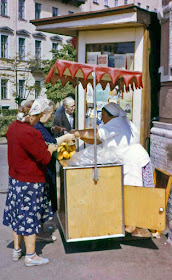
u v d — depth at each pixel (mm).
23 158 3451
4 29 33281
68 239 3621
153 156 4906
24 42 35938
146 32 5102
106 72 3594
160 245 4145
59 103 23641
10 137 3531
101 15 5043
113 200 3682
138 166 4125
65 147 4191
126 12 4789
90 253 3938
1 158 11445
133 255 3879
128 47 5324
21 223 3510
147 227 3785
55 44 39531
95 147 3537
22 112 3547
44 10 37406
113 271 3516
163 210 3709
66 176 3545
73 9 40688
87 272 3500
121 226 3738
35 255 3648
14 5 34281
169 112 4559
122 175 3676
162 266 3625
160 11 4559
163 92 4746
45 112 3855
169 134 4371
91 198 3623
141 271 3520
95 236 3686
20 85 35562
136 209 3795
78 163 3621
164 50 4645
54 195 4000
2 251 3982
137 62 5234
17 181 3479
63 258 3812
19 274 3455
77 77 4887
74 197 3586
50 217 3988
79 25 5367
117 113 4230
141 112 5223
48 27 5746
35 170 3492
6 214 3711
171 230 4199
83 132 4023
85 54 5723
